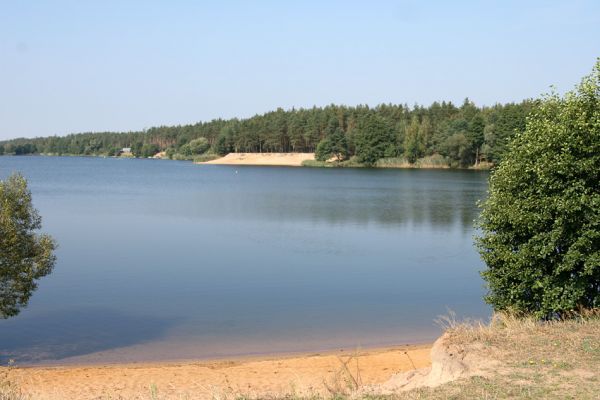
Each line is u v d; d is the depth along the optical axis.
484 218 15.45
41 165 163.38
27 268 17.86
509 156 15.27
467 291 24.50
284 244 36.00
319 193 72.06
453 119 140.75
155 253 32.88
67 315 20.81
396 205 57.97
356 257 31.91
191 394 13.23
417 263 30.36
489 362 10.13
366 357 16.25
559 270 13.27
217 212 52.59
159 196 68.75
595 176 13.17
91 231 41.16
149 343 17.73
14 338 18.27
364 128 136.88
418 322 20.02
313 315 20.86
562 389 8.78
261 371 15.16
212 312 21.25
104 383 14.29
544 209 13.62
